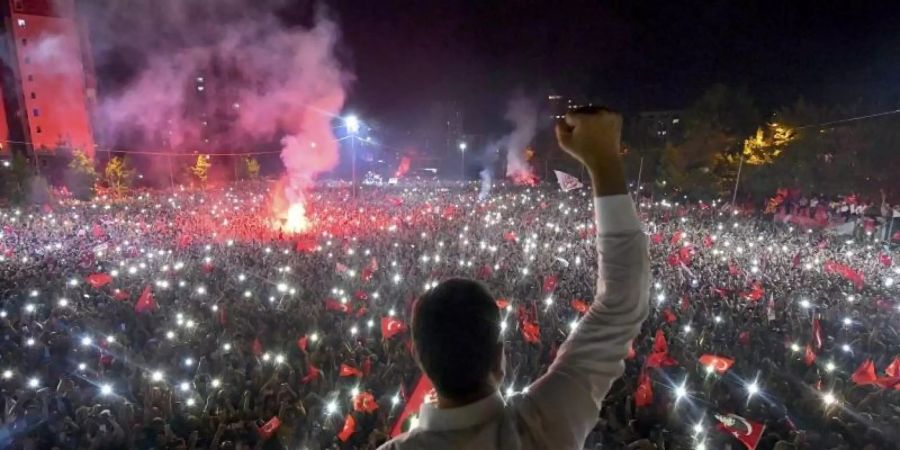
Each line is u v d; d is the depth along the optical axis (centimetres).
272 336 1334
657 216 3559
